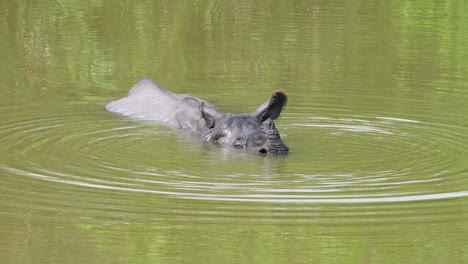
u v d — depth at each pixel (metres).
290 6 99.31
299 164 44.72
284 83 66.62
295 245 33.72
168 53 77.31
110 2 100.75
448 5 99.25
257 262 32.38
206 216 36.62
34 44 79.44
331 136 51.09
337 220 36.31
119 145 48.69
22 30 84.81
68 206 37.81
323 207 37.81
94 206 37.78
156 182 41.31
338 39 82.12
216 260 32.38
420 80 67.19
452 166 44.41
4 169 43.12
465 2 100.69
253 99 62.38
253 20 91.31
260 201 38.53
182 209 37.47
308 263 32.06
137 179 41.72
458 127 53.47
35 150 47.00
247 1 102.44
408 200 38.84
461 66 72.31
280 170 43.56
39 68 71.00
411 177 42.41
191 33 85.44
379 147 48.50
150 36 83.94
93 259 32.44
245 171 43.31
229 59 75.06
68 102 60.41
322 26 88.31
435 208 37.75
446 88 64.75
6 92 62.88
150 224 35.78
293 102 60.31
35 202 38.31
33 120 54.50
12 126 52.72
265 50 78.19
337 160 45.62
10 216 36.56
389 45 80.00
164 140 50.41
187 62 74.00
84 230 35.12
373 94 62.81
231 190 40.12
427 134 51.69
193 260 32.47
